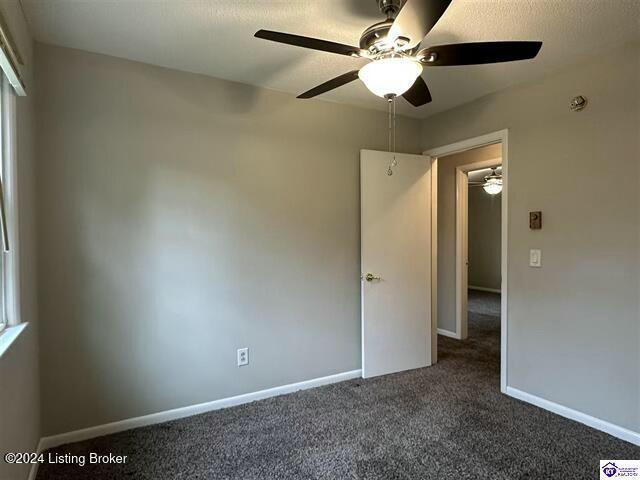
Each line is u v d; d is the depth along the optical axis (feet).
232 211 8.93
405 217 11.23
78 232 7.43
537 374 8.86
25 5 5.90
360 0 5.82
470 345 13.82
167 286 8.25
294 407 8.84
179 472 6.43
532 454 6.89
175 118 8.29
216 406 8.79
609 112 7.52
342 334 10.52
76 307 7.43
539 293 8.79
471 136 10.34
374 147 11.00
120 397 7.83
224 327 8.89
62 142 7.27
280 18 6.32
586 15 6.21
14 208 5.52
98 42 7.13
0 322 5.40
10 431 4.86
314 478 6.25
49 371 7.22
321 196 10.12
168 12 6.15
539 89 8.73
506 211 9.47
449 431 7.71
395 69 5.16
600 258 7.68
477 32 6.70
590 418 7.86
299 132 9.78
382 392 9.68
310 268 10.00
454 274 14.90
